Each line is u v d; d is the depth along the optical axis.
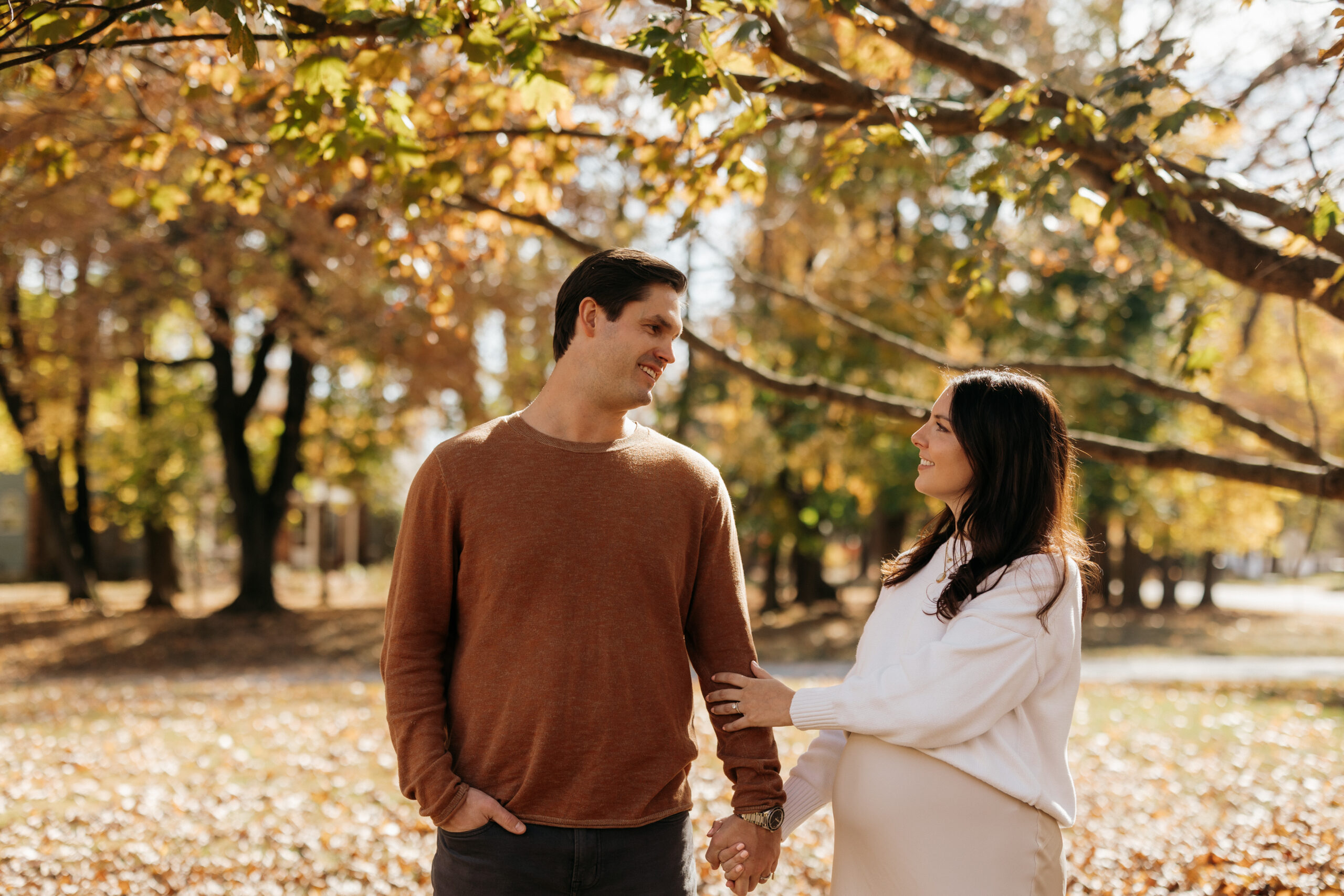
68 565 19.66
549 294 13.41
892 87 4.71
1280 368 17.30
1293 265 3.55
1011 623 1.96
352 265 11.41
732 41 3.18
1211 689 10.60
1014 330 13.31
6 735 7.36
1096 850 4.47
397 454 24.03
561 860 1.95
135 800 5.37
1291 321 14.03
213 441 21.48
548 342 13.66
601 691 1.98
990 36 9.56
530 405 2.17
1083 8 8.43
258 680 11.77
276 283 12.95
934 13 4.93
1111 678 11.95
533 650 1.98
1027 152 3.71
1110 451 4.39
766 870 2.19
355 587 29.94
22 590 27.58
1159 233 3.51
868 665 2.23
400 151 3.94
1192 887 4.04
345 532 36.69
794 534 17.23
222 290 12.91
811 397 4.98
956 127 3.73
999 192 3.65
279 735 7.26
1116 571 28.62
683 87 2.98
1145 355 15.30
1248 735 7.63
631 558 2.03
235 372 18.36
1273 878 3.98
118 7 2.81
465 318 12.80
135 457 18.66
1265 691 10.46
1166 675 12.44
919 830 1.98
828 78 3.54
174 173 5.69
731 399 17.02
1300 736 7.69
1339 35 3.31
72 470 22.59
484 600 2.01
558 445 2.07
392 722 2.02
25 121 4.39
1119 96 3.24
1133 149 3.45
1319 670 13.10
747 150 4.11
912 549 2.33
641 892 2.00
